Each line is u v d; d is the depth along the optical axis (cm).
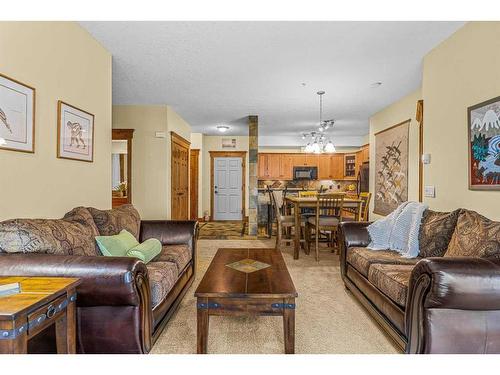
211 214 886
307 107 545
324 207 482
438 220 250
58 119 231
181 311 258
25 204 197
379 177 562
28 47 199
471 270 151
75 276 154
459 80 267
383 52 314
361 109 557
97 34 277
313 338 212
